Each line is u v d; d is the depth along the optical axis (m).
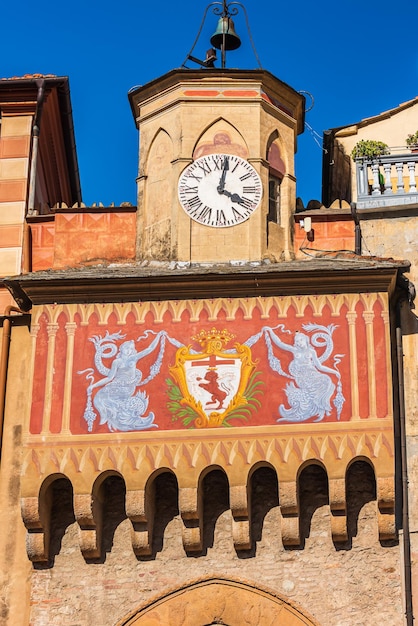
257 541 24.62
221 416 24.75
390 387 24.64
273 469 24.83
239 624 24.05
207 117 28.33
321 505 24.73
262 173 27.92
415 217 27.31
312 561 24.33
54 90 30.84
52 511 25.19
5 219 28.86
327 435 24.42
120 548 24.84
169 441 24.64
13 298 27.22
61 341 25.58
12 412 26.38
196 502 24.33
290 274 25.30
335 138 32.06
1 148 29.77
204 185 27.75
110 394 25.09
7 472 25.81
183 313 25.59
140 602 24.36
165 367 25.23
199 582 24.41
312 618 23.88
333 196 34.62
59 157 33.44
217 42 30.56
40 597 24.56
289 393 24.80
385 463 24.09
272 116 28.73
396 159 27.84
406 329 26.00
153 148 28.66
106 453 24.64
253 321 25.41
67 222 28.36
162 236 27.67
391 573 24.08
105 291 25.75
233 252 27.20
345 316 25.30
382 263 25.36
